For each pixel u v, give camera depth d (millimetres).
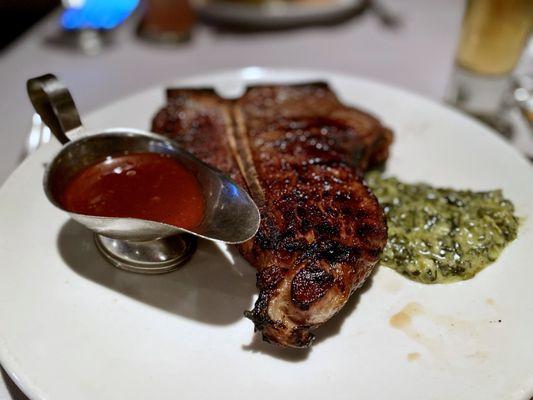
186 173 238
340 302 195
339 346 204
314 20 482
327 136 264
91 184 230
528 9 329
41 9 547
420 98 344
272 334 192
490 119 367
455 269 228
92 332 203
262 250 211
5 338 193
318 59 443
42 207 253
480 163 292
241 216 210
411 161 300
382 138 282
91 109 375
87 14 488
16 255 228
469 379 190
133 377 188
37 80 230
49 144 284
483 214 246
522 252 236
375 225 216
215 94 298
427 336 207
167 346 201
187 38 465
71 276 224
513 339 203
